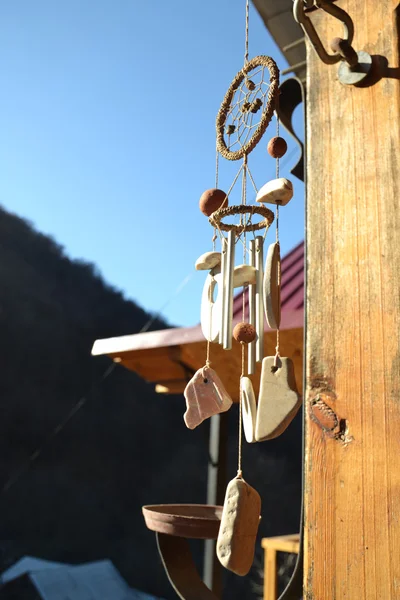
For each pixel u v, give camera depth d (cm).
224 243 91
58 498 1606
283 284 267
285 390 79
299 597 74
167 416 1991
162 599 1303
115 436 1841
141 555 1473
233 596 1094
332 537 70
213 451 242
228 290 85
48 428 1786
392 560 65
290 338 187
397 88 80
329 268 79
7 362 1892
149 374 257
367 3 85
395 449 68
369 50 83
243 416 86
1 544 1402
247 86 95
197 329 206
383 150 79
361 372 73
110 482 1706
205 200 94
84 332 2175
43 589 1062
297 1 74
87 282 2438
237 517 82
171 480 1752
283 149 89
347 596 67
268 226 89
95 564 1238
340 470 71
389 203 77
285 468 1548
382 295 74
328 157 84
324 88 87
